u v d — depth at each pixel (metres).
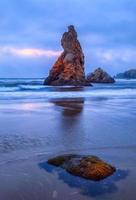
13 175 9.28
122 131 17.34
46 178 8.97
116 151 12.51
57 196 7.70
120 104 35.09
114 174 9.27
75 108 30.17
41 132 16.89
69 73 92.31
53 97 46.62
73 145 13.62
